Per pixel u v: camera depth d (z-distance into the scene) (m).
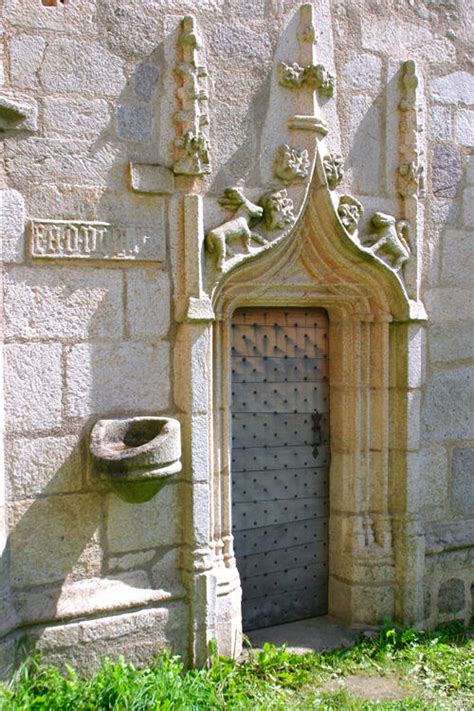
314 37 4.64
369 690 4.30
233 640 4.52
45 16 3.96
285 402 5.08
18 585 3.97
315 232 4.77
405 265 5.03
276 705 3.95
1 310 3.87
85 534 4.14
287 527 5.11
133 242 4.20
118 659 4.06
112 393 4.20
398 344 5.08
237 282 4.59
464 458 5.43
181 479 4.39
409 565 5.03
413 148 5.01
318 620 5.16
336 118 4.80
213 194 4.41
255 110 4.53
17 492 3.96
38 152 3.96
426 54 5.19
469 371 5.44
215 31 4.40
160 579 4.35
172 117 4.29
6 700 3.54
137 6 4.18
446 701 4.18
